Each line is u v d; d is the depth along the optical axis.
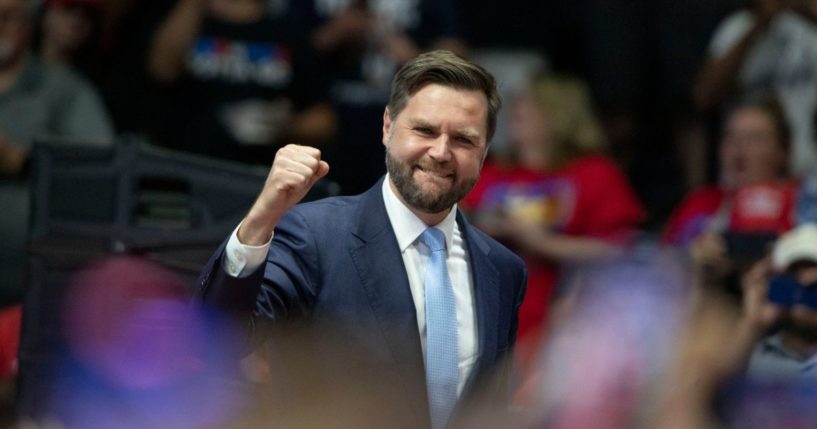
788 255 14.75
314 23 25.41
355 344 10.89
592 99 27.72
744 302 14.56
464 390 11.03
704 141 26.31
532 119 22.41
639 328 7.60
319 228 11.24
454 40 25.59
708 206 22.09
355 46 25.02
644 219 24.56
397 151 11.06
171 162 13.07
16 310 15.23
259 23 23.47
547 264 20.81
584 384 7.23
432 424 10.99
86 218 13.00
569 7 28.52
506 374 11.45
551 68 28.38
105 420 11.69
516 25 28.83
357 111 24.55
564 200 22.03
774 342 13.45
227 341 10.59
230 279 10.43
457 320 11.28
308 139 23.41
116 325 12.17
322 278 11.07
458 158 11.02
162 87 23.39
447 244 11.49
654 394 7.26
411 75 11.14
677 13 27.58
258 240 10.40
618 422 7.16
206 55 23.30
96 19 23.62
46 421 12.06
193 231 12.89
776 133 21.50
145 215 13.11
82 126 21.67
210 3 23.42
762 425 7.28
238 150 22.98
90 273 12.38
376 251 11.20
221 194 13.01
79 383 11.93
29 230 13.01
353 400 9.00
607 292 8.98
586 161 22.41
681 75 27.31
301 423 8.17
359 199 11.62
